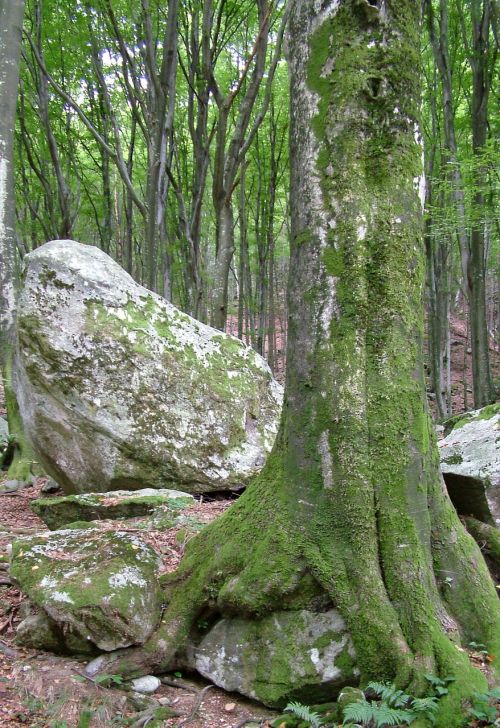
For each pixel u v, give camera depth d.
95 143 17.69
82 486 6.12
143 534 4.44
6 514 6.11
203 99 12.09
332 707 2.90
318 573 3.08
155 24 12.18
